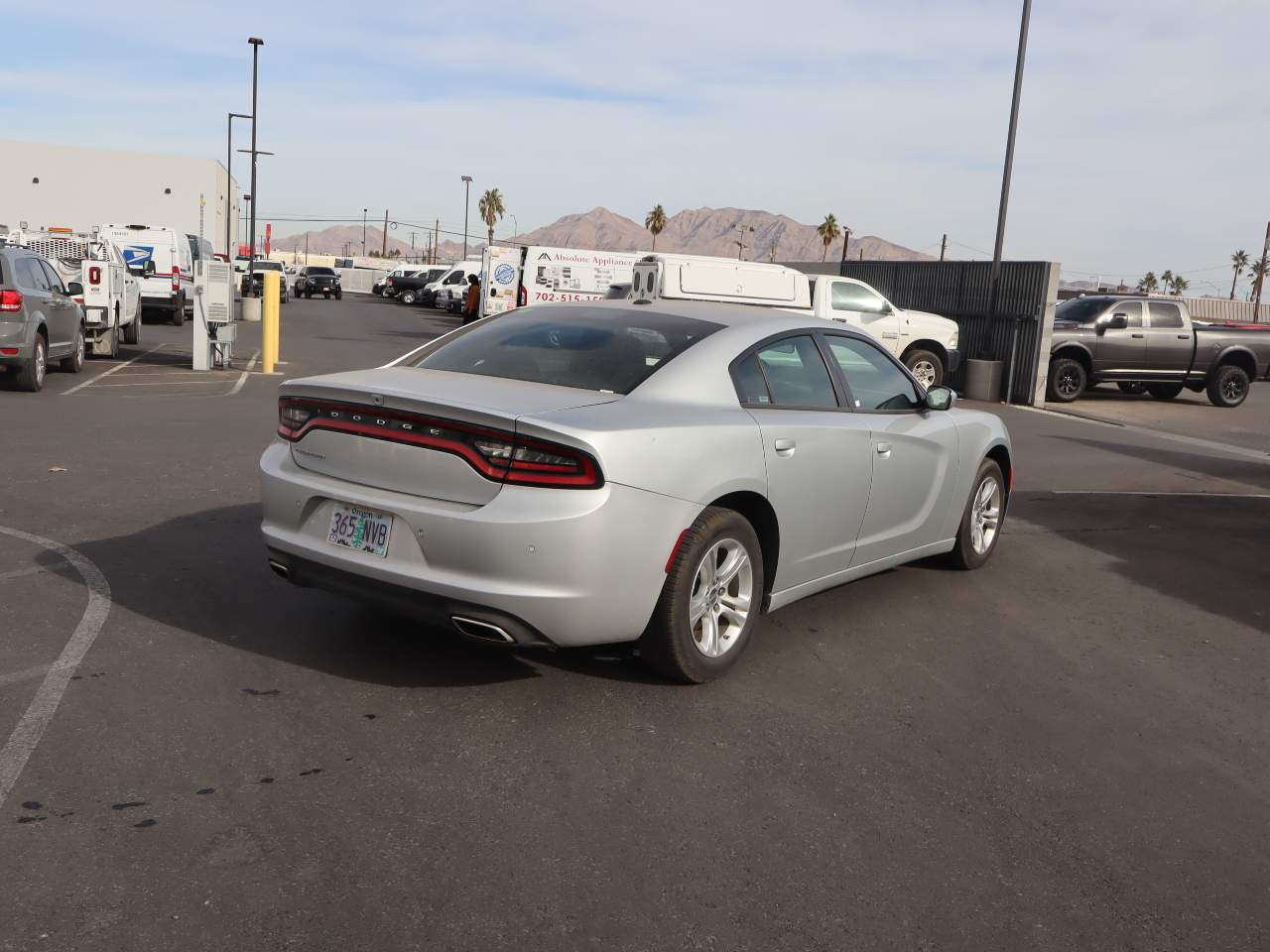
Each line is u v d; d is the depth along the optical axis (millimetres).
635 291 18266
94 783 3314
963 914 2906
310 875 2891
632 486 3824
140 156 60281
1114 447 13742
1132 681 4891
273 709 3943
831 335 5285
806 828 3320
